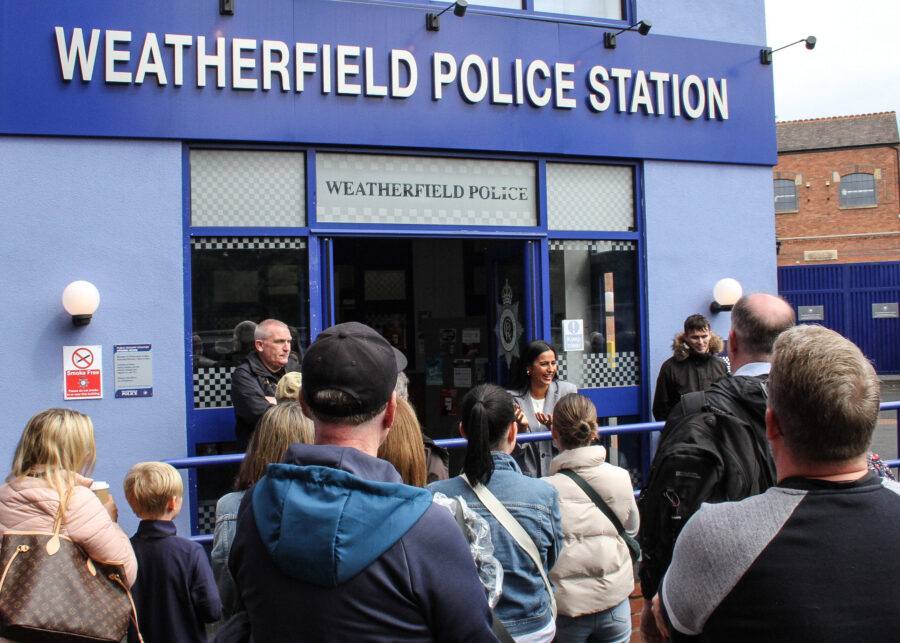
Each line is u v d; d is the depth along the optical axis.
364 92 5.53
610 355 6.33
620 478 3.06
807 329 1.62
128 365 5.05
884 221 29.95
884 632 1.38
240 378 4.82
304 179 5.50
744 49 6.65
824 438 1.50
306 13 5.39
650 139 6.34
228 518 2.47
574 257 6.24
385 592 1.42
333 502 1.45
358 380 1.58
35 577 2.69
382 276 9.62
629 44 6.28
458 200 5.89
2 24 4.84
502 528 2.47
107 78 4.98
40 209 4.93
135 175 5.10
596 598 2.97
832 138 30.77
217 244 5.32
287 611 1.44
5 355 4.85
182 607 3.09
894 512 1.46
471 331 8.37
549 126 6.04
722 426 2.32
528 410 5.02
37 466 2.87
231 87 5.24
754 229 6.72
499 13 5.89
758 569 1.46
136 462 5.05
